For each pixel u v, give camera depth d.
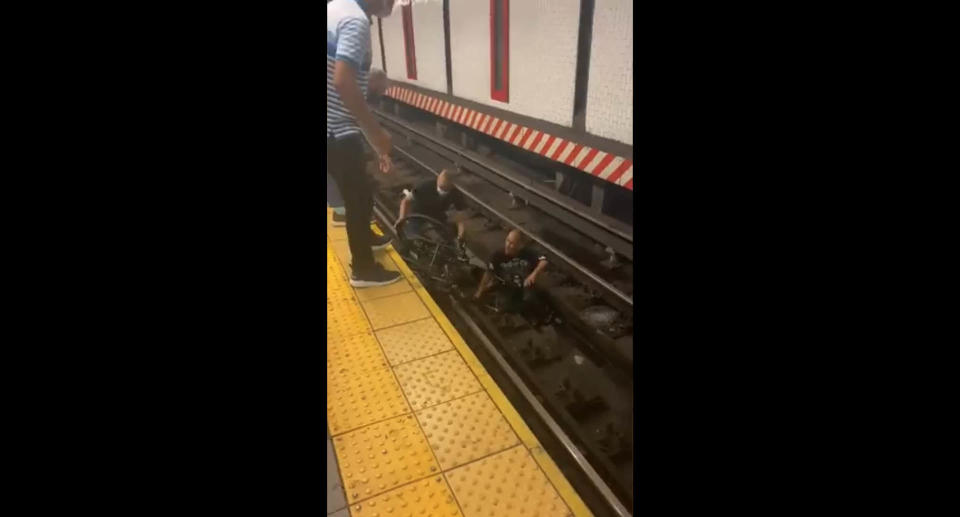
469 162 5.29
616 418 2.18
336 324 2.80
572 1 3.39
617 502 1.80
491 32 4.45
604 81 3.25
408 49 6.48
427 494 1.81
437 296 3.25
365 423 2.12
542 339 2.75
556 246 3.46
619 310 2.78
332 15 2.36
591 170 3.49
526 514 1.73
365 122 2.56
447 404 2.21
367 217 2.97
